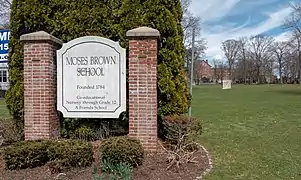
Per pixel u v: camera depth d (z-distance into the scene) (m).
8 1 24.59
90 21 8.38
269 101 25.55
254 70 76.00
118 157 5.64
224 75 80.25
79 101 7.39
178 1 8.80
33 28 8.53
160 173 5.64
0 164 6.06
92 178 5.23
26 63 7.46
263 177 5.80
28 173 5.59
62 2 8.51
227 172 6.04
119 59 7.24
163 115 8.24
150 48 7.01
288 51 57.78
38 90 7.41
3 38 8.37
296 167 6.47
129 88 7.11
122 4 8.36
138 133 7.03
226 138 9.70
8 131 7.66
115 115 7.29
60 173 5.42
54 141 6.20
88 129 7.92
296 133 10.62
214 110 18.53
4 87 29.09
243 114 16.41
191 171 5.88
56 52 7.53
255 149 8.16
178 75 8.53
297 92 39.47
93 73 7.33
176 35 8.41
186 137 7.25
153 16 8.17
